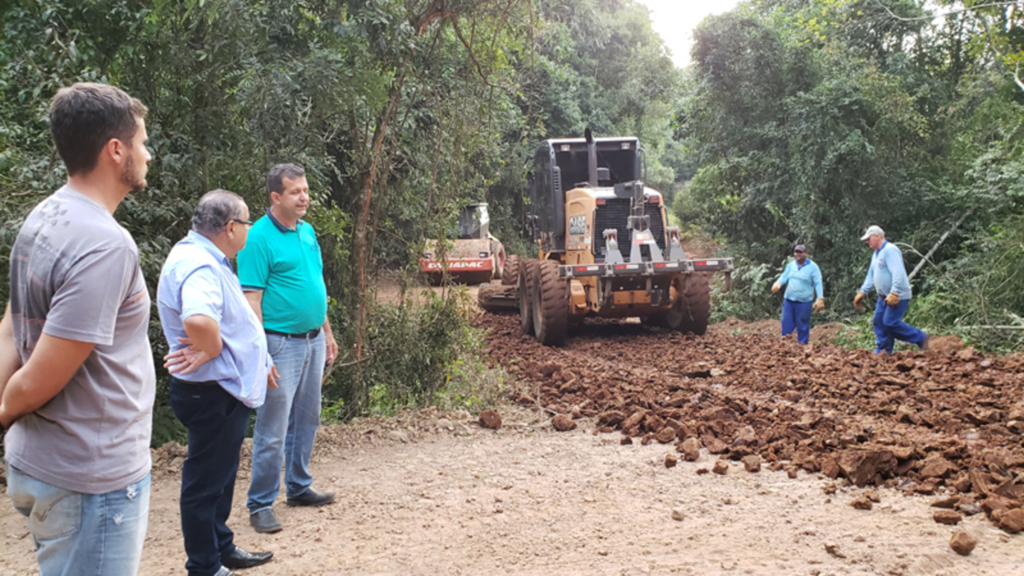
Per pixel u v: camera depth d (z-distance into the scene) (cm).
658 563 336
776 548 348
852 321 1288
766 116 1630
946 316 1109
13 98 517
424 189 686
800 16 1720
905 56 1698
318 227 593
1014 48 1470
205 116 550
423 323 657
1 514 420
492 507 419
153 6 529
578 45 2788
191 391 313
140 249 521
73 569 191
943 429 530
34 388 176
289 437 421
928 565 321
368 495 444
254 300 379
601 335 1192
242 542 376
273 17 523
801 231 1498
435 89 645
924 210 1450
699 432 547
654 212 1134
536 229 1359
